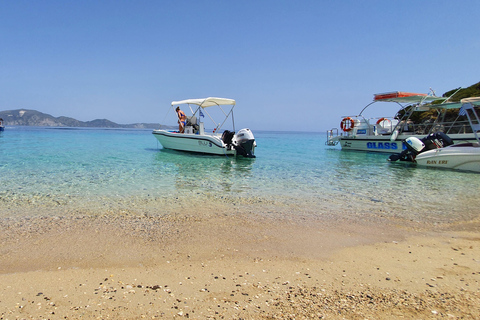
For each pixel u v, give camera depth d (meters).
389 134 18.88
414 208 5.84
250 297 2.56
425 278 3.00
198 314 2.28
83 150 17.23
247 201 6.20
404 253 3.67
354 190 7.55
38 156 13.34
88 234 4.07
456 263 3.39
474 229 4.65
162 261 3.29
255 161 13.92
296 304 2.46
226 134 15.08
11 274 2.88
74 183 7.64
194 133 17.02
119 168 10.48
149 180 8.39
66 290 2.60
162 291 2.63
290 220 4.95
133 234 4.11
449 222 4.99
